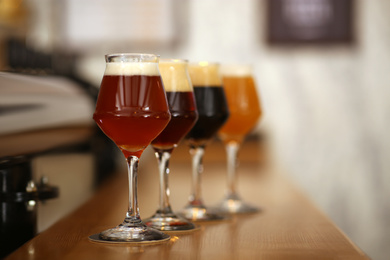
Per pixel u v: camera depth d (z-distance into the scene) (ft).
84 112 5.27
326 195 12.84
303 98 12.72
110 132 2.92
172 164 8.45
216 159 9.34
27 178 3.59
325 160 12.77
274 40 12.70
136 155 3.07
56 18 12.69
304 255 2.67
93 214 3.95
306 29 12.66
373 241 12.83
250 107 4.67
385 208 12.76
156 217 3.49
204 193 5.53
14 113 3.12
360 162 12.73
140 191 5.40
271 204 4.68
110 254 2.63
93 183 5.94
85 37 12.75
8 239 3.28
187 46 12.76
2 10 10.52
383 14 12.51
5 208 3.26
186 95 3.43
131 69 2.87
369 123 12.67
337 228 3.50
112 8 12.75
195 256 2.62
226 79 4.69
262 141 10.67
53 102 4.08
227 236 3.19
